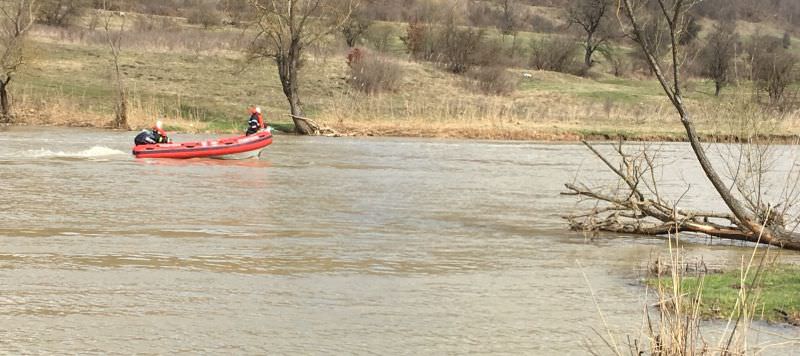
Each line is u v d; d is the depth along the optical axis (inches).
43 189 1035.9
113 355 451.8
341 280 617.6
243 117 2246.6
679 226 786.2
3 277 601.0
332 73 2746.1
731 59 2785.4
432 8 3956.7
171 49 2842.0
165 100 2299.5
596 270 662.5
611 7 3506.4
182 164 1375.5
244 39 3004.4
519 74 3221.0
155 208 912.3
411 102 2524.6
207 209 916.0
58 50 2652.6
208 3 3791.8
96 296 559.5
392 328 506.6
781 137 1831.9
